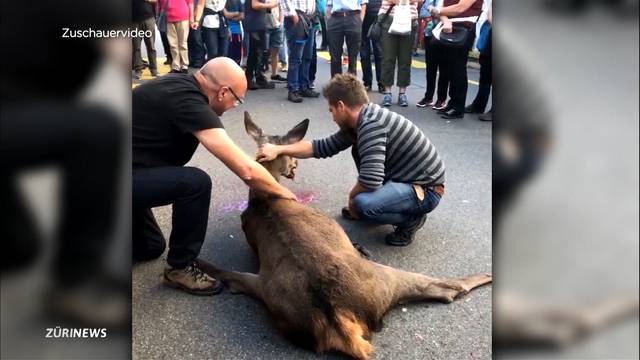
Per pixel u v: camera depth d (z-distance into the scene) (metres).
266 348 2.29
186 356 2.24
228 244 3.21
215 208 3.67
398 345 2.33
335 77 3.08
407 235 3.21
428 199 3.10
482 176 4.34
